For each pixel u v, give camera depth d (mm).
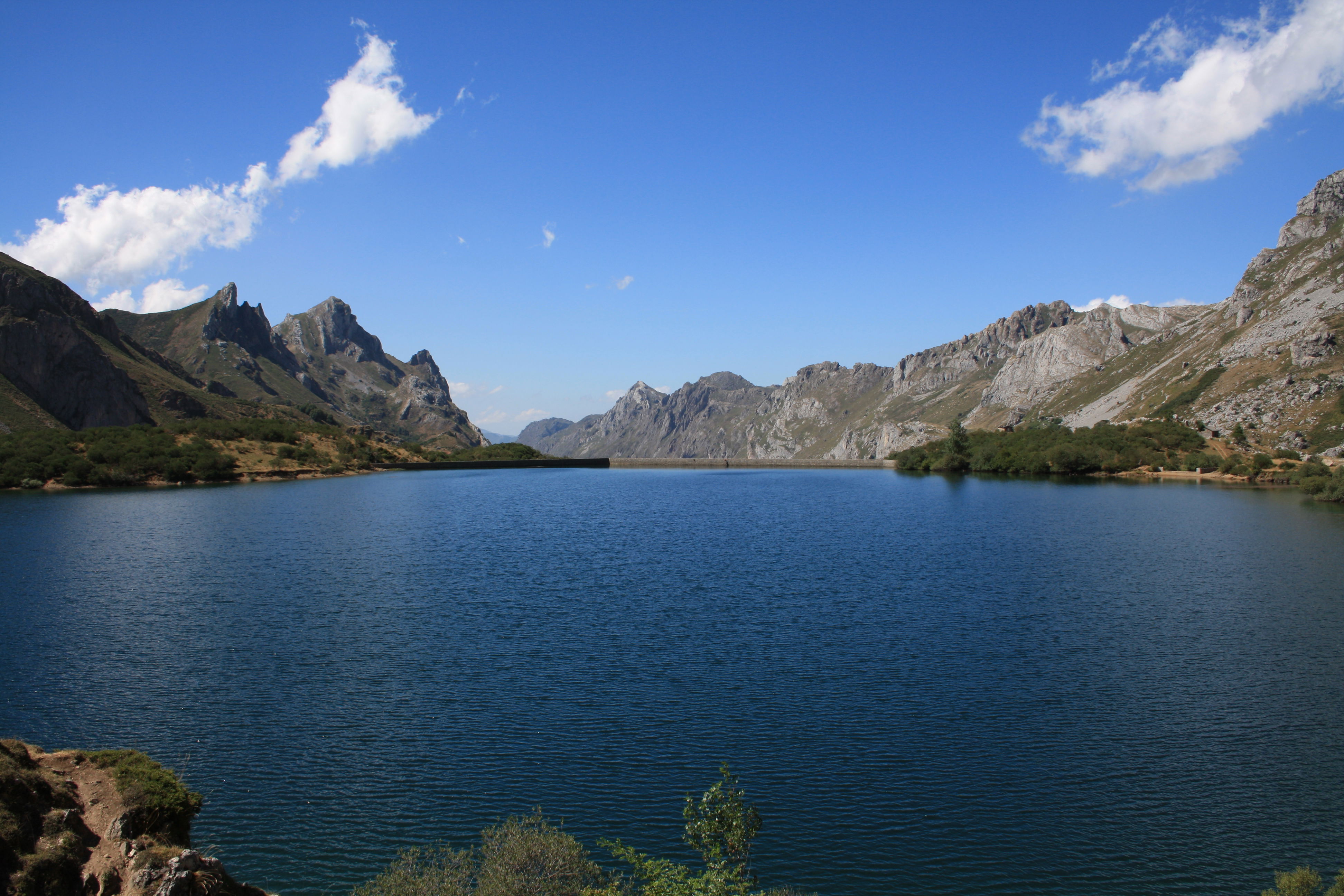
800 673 39719
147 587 61344
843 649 43625
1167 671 40281
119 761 20406
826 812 26938
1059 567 69688
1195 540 87000
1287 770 29828
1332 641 45531
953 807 27281
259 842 25016
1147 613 51969
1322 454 193625
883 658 42125
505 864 21078
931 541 87312
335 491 164625
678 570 68688
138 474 174125
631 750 31109
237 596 57719
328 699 36281
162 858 17156
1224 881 23734
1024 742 31984
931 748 31453
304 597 57281
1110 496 145625
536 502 143250
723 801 22188
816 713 34594
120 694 37000
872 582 62469
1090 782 28969
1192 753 31219
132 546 84188
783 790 28219
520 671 40000
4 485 160500
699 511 126375
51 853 16766
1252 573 66562
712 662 41281
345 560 74188
